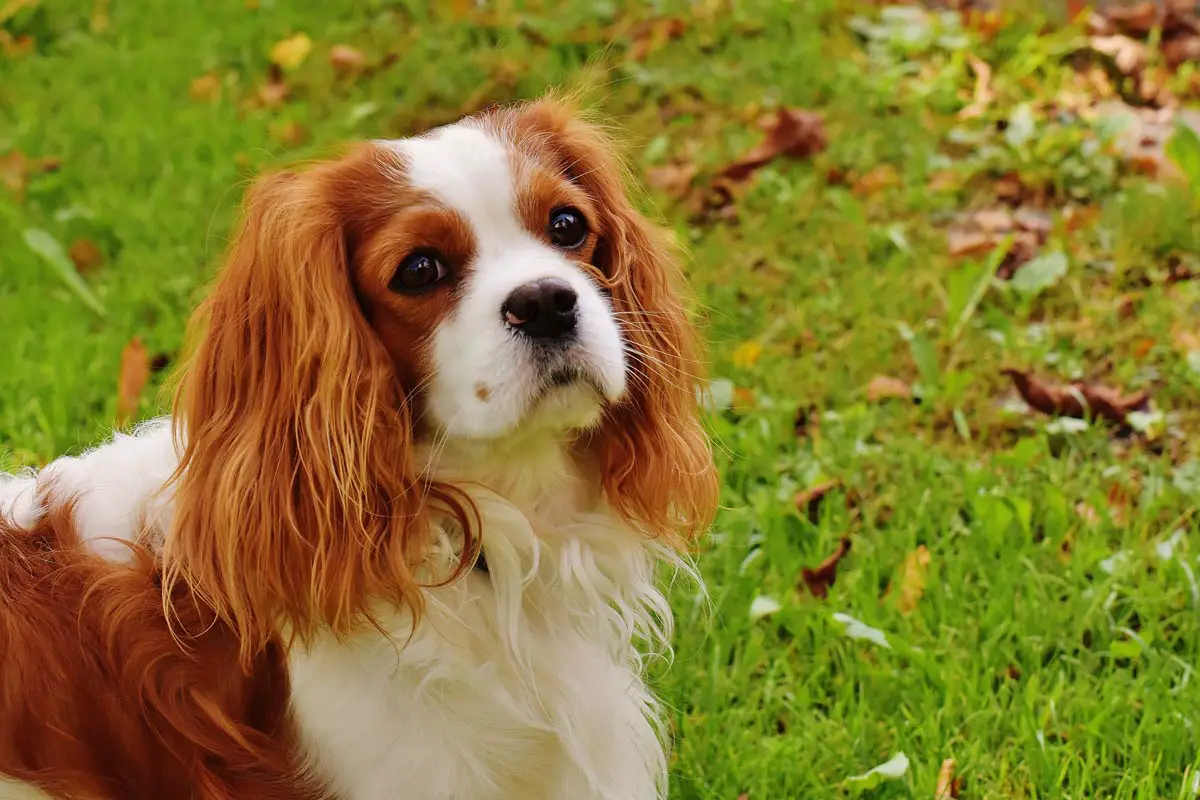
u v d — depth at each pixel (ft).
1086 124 18.57
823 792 10.07
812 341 15.19
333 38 22.04
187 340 8.52
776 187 17.88
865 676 11.03
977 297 15.05
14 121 20.53
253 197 8.37
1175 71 19.76
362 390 7.92
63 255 16.02
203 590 8.15
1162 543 12.02
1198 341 14.53
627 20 21.52
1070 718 10.57
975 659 10.91
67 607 8.33
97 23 23.39
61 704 8.21
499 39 21.17
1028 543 12.07
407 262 7.91
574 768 9.03
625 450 8.91
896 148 18.43
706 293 15.99
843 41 20.84
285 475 7.93
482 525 8.39
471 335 7.79
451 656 8.40
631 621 9.37
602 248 8.97
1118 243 16.10
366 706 8.34
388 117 19.97
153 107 20.42
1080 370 14.51
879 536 12.42
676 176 18.01
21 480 9.28
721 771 10.46
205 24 23.02
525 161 8.24
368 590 7.98
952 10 21.66
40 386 14.56
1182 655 11.19
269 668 8.55
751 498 12.91
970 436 13.79
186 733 8.37
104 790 8.35
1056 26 20.76
